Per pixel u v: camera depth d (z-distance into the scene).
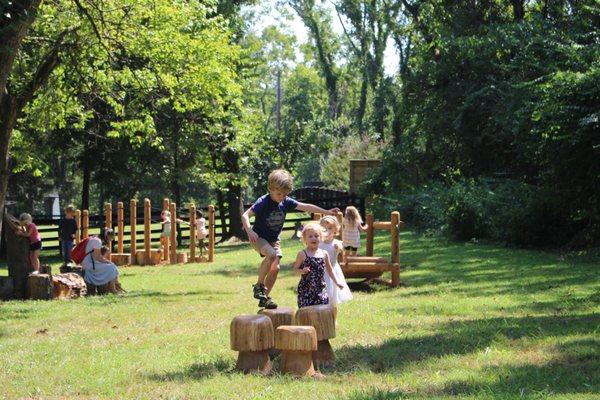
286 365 8.13
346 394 6.90
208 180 35.78
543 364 7.80
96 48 19.36
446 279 16.83
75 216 26.56
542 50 26.02
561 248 21.72
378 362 8.45
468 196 25.62
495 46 27.73
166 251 28.11
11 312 14.88
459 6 32.84
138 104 22.64
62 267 19.50
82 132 34.31
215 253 31.67
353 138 60.97
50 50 18.11
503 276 16.61
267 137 40.25
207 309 14.28
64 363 9.30
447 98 31.41
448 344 9.12
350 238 18.48
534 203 22.20
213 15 36.16
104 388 7.86
